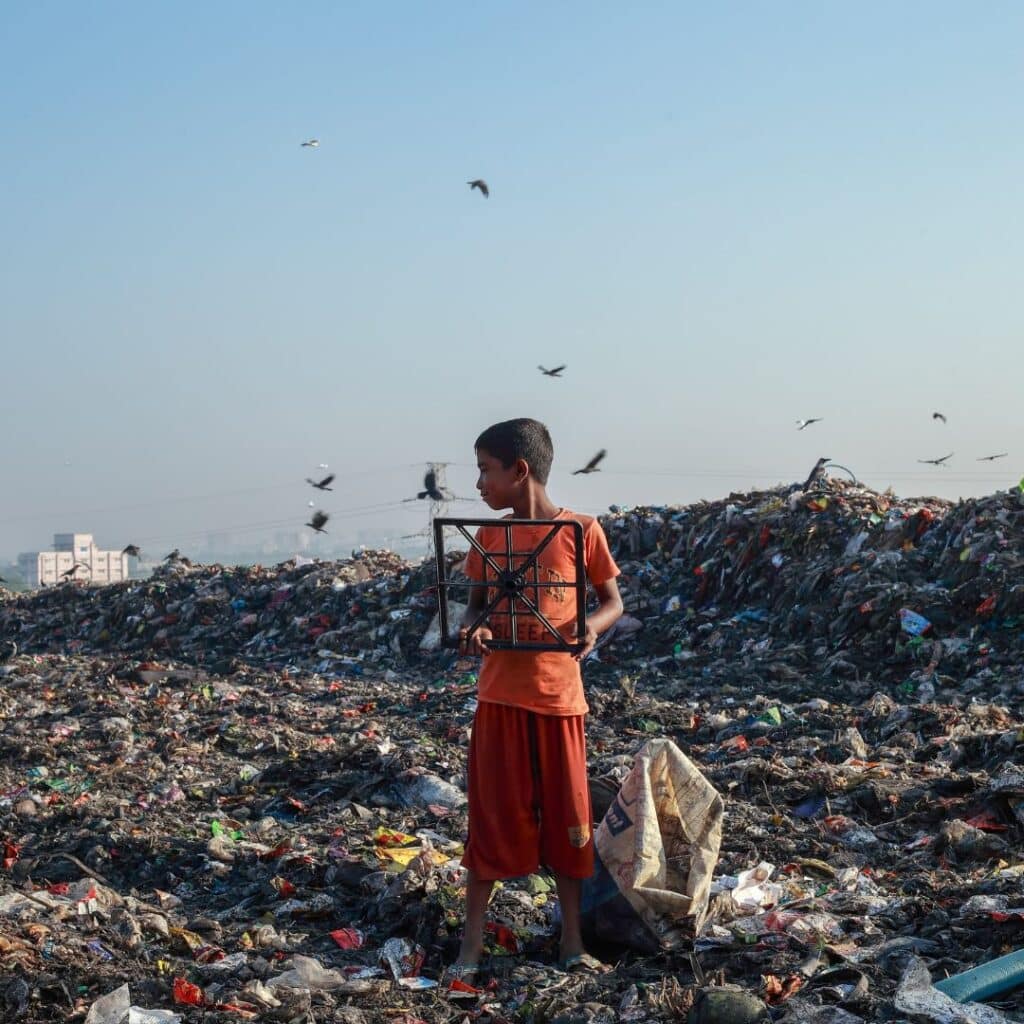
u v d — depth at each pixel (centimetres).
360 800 765
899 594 1188
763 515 1506
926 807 629
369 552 2044
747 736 880
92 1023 385
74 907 518
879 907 475
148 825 698
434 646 1509
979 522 1272
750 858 564
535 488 438
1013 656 1039
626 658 1345
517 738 429
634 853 440
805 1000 377
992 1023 344
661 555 1602
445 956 458
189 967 448
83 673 1517
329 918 523
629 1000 392
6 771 899
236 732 1005
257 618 1809
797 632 1261
